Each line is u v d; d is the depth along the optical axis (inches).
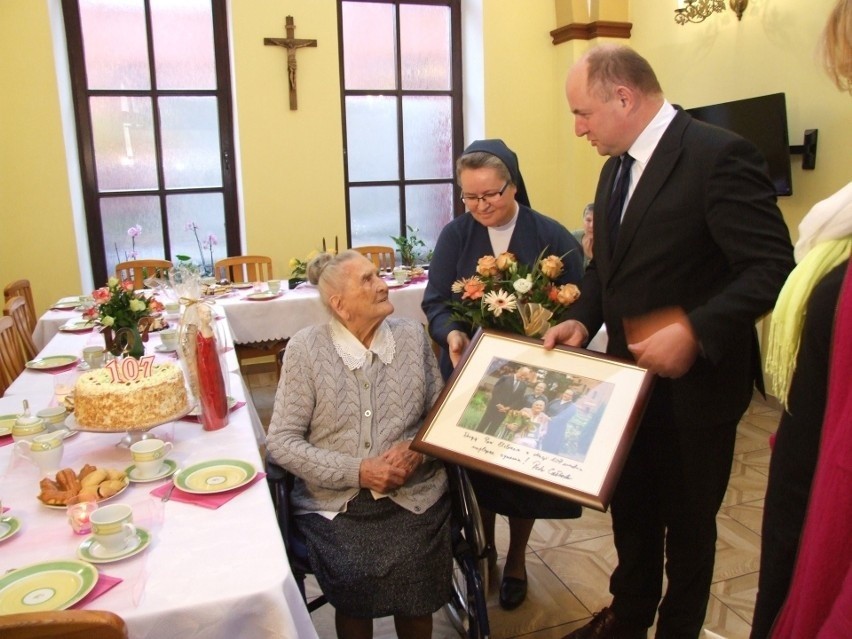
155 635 39.8
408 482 66.7
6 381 102.1
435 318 81.1
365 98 204.1
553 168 215.2
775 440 36.2
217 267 177.5
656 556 68.6
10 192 168.4
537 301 67.7
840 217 32.1
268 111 184.9
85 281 182.1
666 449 62.0
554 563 93.9
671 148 57.4
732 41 163.6
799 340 34.0
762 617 36.5
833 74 31.5
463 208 220.5
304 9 183.8
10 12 162.6
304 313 151.4
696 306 58.6
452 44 210.5
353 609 60.4
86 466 56.0
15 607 39.2
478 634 64.6
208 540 47.1
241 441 64.4
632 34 199.6
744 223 53.7
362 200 208.4
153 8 182.1
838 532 29.6
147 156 187.5
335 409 66.1
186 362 68.2
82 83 179.5
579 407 54.1
